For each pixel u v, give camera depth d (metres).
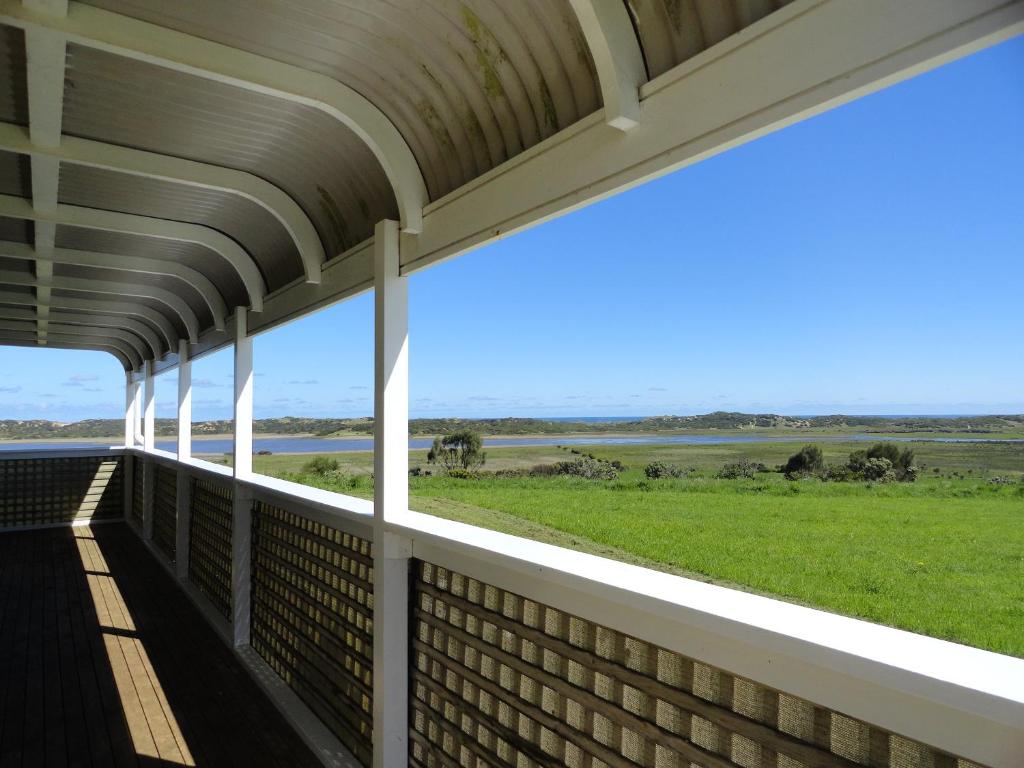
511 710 2.10
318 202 3.41
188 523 6.41
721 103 1.37
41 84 2.35
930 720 1.10
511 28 1.87
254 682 3.93
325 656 3.31
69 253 5.02
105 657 4.34
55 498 9.48
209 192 3.82
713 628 1.38
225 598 5.00
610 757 1.73
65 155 3.01
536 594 1.99
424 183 2.58
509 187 2.04
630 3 1.55
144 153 3.17
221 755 3.08
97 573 6.63
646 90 1.55
